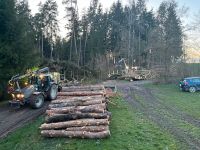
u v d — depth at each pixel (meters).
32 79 25.23
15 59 28.92
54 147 14.15
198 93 35.72
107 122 15.71
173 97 31.66
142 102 27.59
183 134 16.53
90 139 14.92
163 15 73.81
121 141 14.63
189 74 49.00
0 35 28.55
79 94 21.67
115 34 88.50
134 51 80.56
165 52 51.25
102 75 60.03
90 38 77.69
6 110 23.66
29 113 22.47
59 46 75.38
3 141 16.44
